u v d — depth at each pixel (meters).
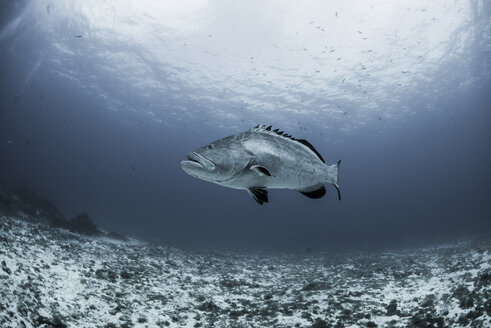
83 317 5.54
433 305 6.56
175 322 6.19
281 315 6.88
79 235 13.69
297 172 1.79
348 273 11.80
